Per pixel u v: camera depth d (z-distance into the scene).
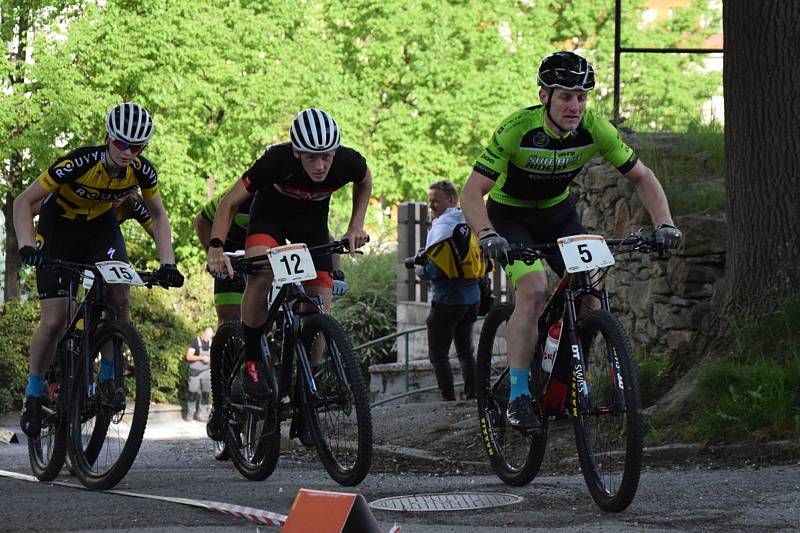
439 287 27.52
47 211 17.84
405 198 83.12
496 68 81.44
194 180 69.00
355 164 16.72
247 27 70.06
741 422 18.52
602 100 34.75
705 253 25.17
